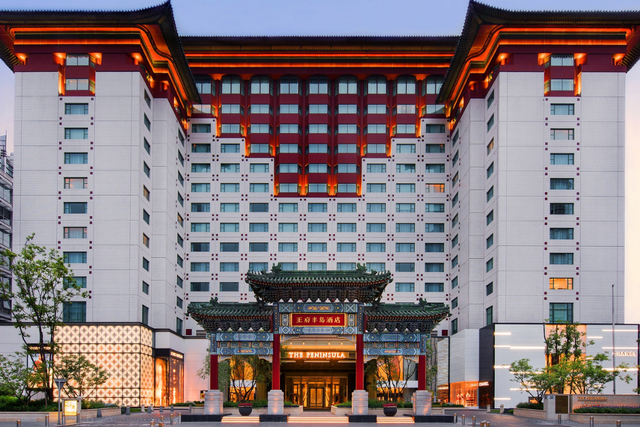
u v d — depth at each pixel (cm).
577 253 7038
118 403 6469
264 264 8838
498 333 6912
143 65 7438
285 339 4456
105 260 6781
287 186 9031
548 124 7219
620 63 7400
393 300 8781
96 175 6919
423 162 9106
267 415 4247
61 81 7062
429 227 8981
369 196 9025
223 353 4428
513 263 7050
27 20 6894
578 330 6812
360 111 9294
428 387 7938
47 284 5169
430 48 8962
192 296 8700
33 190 6894
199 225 8912
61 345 6034
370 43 8888
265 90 9181
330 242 8912
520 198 7144
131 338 6619
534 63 7312
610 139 7169
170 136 7981
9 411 4588
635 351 6781
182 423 4219
